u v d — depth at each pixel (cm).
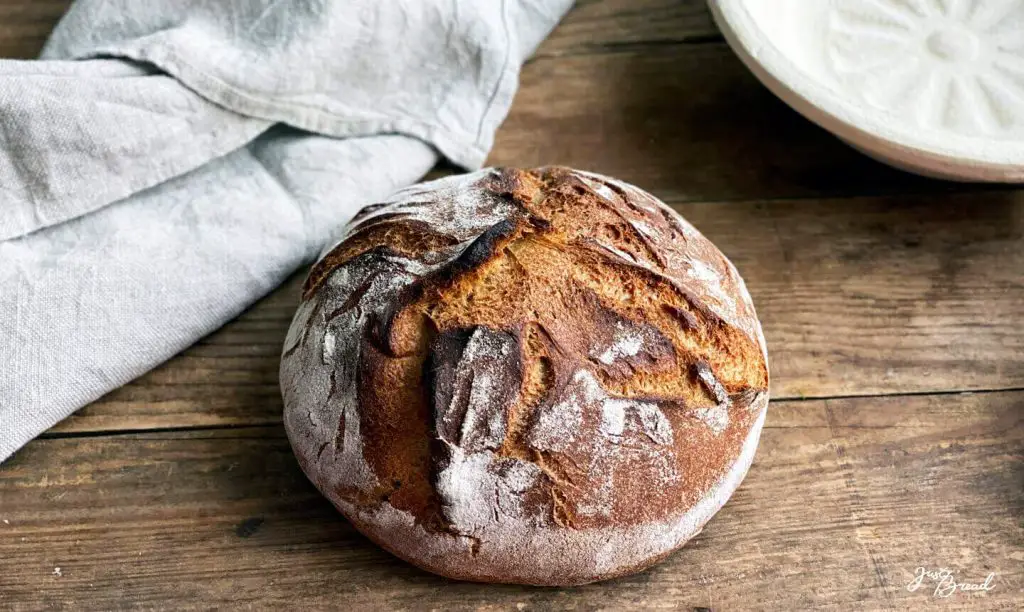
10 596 67
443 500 62
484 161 83
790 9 85
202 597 67
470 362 62
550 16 88
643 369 63
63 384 70
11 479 70
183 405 73
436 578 67
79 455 71
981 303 79
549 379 62
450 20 81
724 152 85
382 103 82
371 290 65
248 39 78
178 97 75
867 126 75
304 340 67
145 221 75
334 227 78
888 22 84
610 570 64
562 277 64
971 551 69
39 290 71
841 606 67
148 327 73
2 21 87
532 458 62
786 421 74
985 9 84
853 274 80
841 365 76
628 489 62
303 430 66
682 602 67
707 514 65
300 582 67
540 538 63
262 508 69
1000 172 74
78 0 79
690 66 89
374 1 78
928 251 81
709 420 64
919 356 76
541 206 67
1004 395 75
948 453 73
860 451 73
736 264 80
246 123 78
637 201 70
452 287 63
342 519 69
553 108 87
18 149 71
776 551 69
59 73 73
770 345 77
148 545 68
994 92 81
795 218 82
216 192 77
